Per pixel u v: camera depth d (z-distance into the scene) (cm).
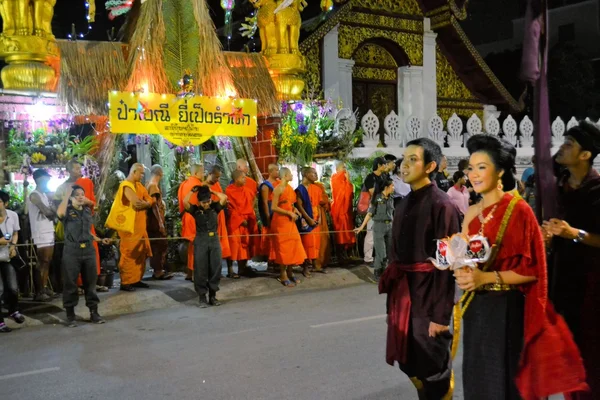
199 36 1120
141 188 976
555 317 336
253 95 1189
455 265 340
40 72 987
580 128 396
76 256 801
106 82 1048
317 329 744
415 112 1706
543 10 338
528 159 1733
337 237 1160
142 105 1064
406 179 426
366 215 1069
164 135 1089
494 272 339
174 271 1127
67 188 886
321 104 1316
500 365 341
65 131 1029
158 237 1044
